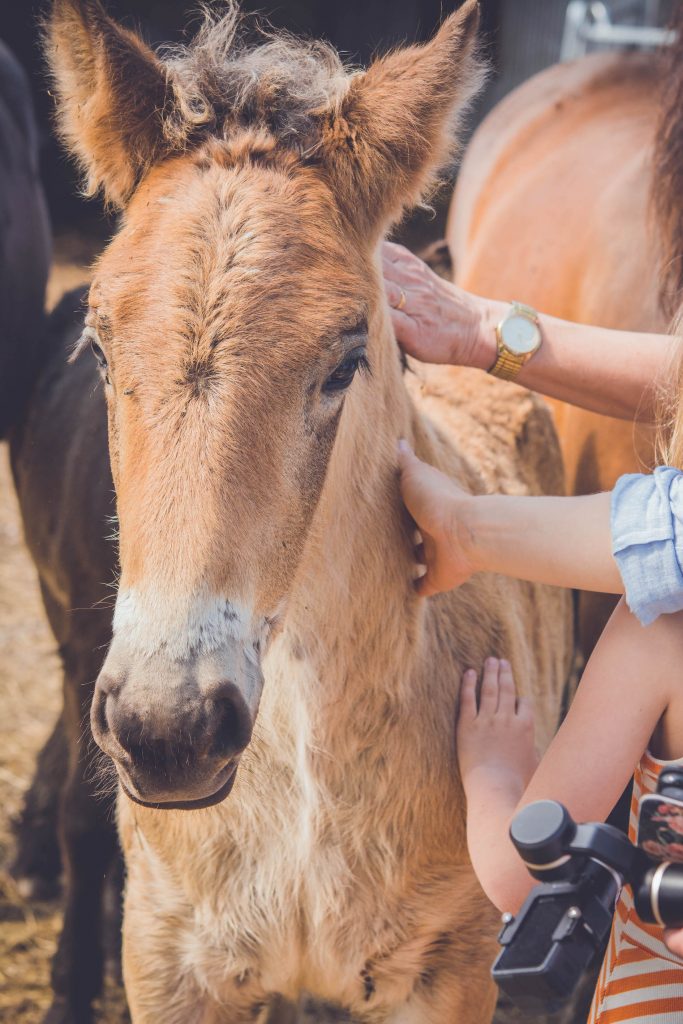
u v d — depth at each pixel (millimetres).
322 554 1610
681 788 1122
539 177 3336
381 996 1866
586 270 2934
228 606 1343
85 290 3086
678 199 2475
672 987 1344
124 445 1407
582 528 1396
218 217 1421
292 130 1520
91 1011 2518
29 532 2826
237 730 1334
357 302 1467
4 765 3309
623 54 3805
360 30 10570
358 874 1765
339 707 1706
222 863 1754
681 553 1254
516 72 9633
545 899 1126
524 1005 1140
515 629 2018
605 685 1307
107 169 1603
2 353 3234
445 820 1780
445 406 2316
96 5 1579
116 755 1324
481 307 1998
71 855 2473
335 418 1496
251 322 1372
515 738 1730
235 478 1349
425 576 1730
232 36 1655
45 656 3908
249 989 1866
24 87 3893
